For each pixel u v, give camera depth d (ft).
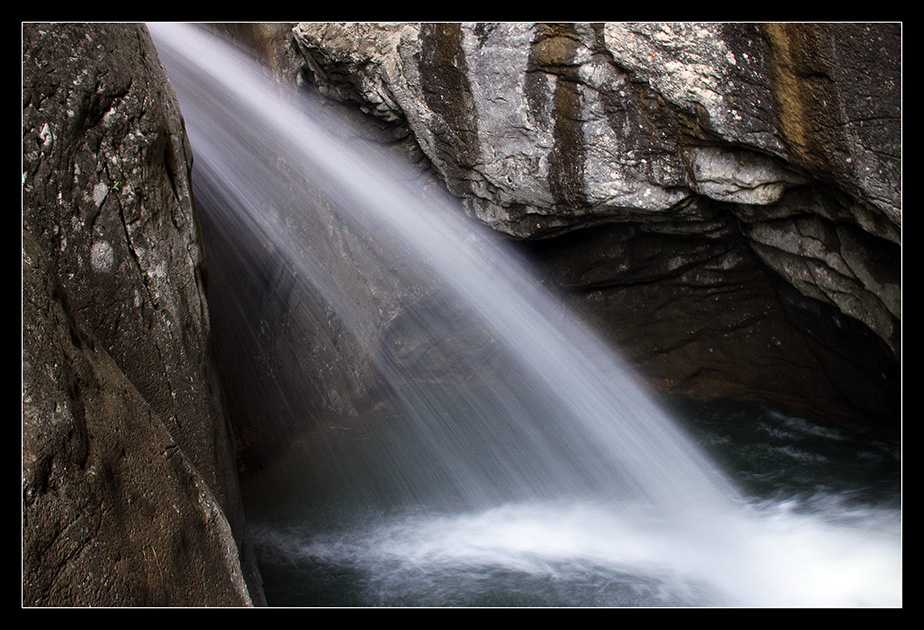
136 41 9.63
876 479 16.33
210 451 10.04
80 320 7.68
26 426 5.76
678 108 14.07
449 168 17.89
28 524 5.55
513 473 18.17
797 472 17.07
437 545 14.69
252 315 17.52
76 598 5.76
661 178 15.28
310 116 18.92
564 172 16.31
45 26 7.95
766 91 12.55
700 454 18.56
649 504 16.40
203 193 16.69
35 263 6.86
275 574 13.56
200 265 10.78
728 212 16.83
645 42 13.67
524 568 13.70
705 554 14.08
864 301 14.71
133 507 6.83
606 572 13.51
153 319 9.25
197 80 16.58
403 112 17.30
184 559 7.39
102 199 8.55
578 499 16.80
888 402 17.17
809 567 13.30
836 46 11.28
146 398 8.86
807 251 15.12
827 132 11.99
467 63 15.88
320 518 15.87
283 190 18.06
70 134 8.14
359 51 16.57
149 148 9.43
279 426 18.20
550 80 15.29
